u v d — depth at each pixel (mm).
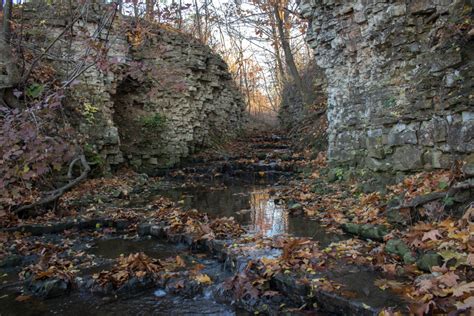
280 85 23016
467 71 4410
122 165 10555
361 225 4742
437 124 4754
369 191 5910
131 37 10297
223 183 9859
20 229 5504
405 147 5289
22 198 6141
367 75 6234
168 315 3453
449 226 3697
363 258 3758
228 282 3703
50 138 5773
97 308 3584
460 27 4488
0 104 7125
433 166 4863
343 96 7016
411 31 5242
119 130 10938
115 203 7258
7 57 7332
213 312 3475
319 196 6785
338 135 7242
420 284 2951
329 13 6973
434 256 3275
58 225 5691
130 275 4031
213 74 14234
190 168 11336
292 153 11289
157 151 11586
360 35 6266
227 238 4914
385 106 5742
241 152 12922
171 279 3994
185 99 12500
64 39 8836
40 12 8969
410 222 4383
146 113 11680
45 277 4020
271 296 3453
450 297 2686
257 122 23266
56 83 8523
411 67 5289
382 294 3010
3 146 5477
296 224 5465
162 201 7438
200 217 6031
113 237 5574
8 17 7480
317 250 4078
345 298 2979
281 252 4188
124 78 10258
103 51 6680
